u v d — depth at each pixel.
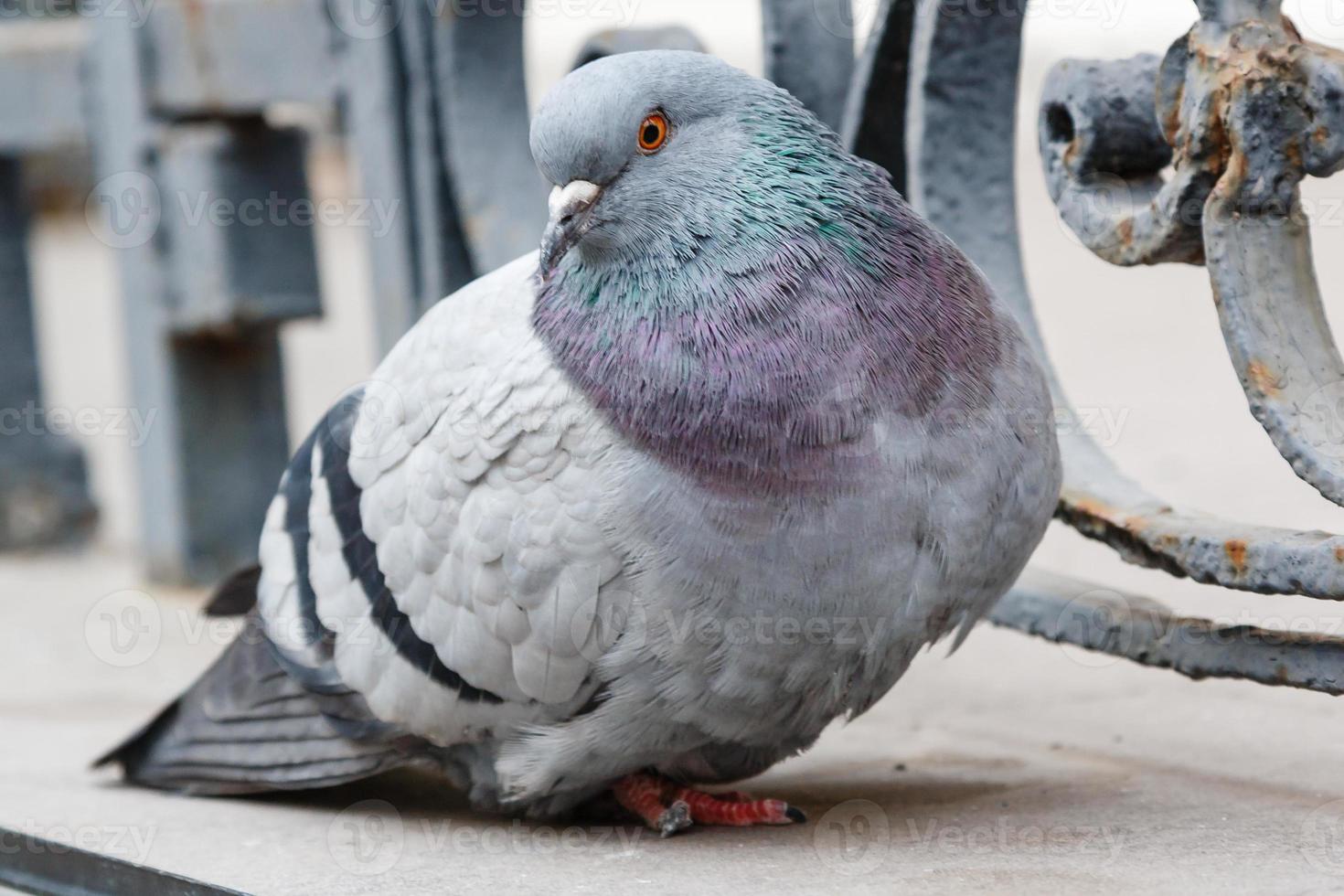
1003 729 5.11
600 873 3.81
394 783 4.94
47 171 26.05
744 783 4.65
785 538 3.58
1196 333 13.06
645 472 3.62
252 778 4.57
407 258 6.54
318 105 7.05
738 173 3.75
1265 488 7.72
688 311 3.71
